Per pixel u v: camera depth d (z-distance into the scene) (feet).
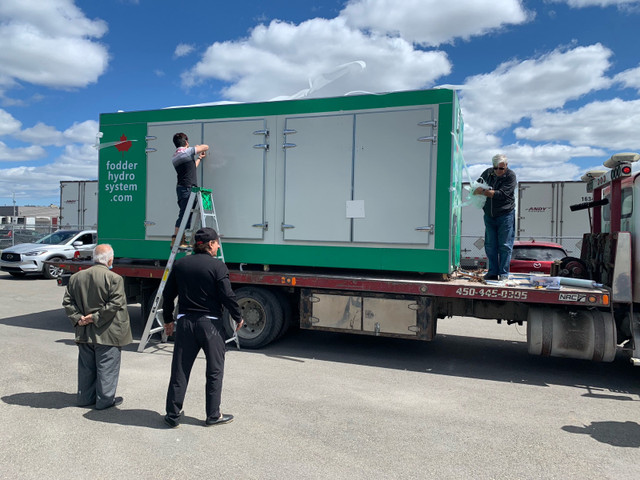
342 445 11.99
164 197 23.65
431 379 17.94
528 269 30.12
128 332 14.46
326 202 20.86
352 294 20.62
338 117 20.65
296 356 21.03
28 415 13.70
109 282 14.05
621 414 14.55
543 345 18.17
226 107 22.47
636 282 17.40
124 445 11.84
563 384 17.70
